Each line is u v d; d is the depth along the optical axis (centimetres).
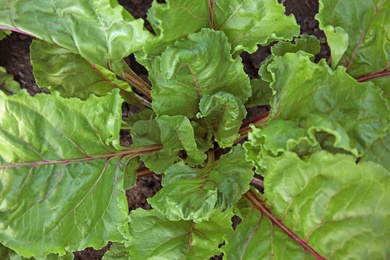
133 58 86
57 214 65
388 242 57
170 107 70
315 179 58
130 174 73
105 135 66
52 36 67
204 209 63
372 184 56
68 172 66
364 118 59
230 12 65
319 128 56
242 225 65
